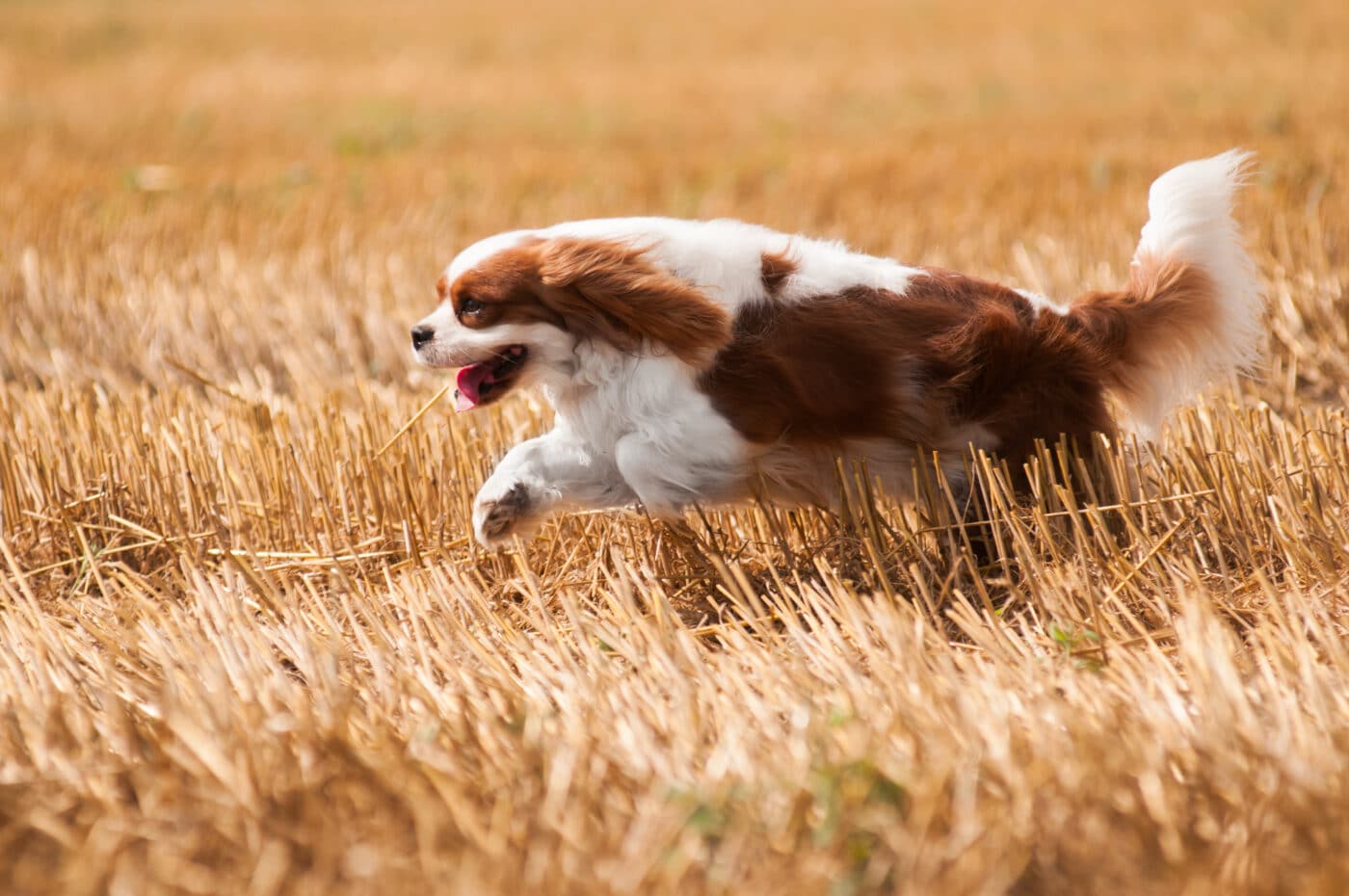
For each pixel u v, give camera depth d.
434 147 25.83
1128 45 35.91
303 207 19.08
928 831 5.31
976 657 6.70
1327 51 32.00
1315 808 5.28
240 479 9.66
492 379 7.73
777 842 5.20
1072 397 7.91
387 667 7.08
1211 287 8.16
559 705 6.65
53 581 9.05
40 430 10.48
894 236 16.67
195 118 29.45
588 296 7.38
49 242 17.06
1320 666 6.47
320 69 38.53
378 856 5.23
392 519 9.20
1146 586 7.56
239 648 7.09
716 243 7.66
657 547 8.41
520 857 5.32
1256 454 8.31
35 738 6.20
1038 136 23.69
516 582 8.32
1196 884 4.90
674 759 5.85
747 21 47.31
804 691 6.45
